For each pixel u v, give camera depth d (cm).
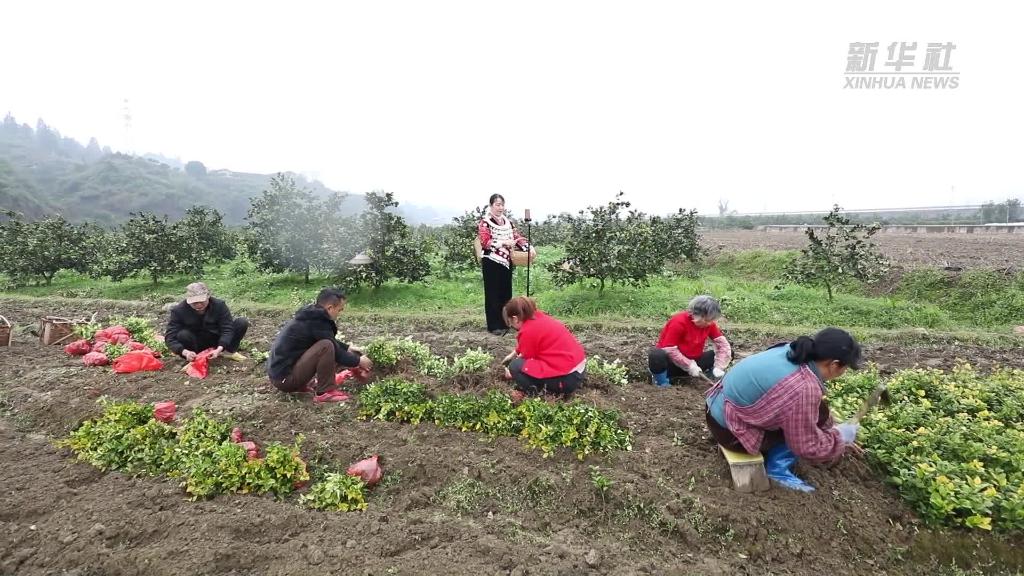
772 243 2331
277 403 580
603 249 1202
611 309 1145
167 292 1527
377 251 1340
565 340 571
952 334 945
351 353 620
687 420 541
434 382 627
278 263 1423
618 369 660
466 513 418
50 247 1761
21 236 1759
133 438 476
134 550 358
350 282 1327
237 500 416
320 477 459
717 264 1934
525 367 578
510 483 442
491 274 893
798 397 387
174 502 412
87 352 768
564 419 493
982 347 886
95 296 1545
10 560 349
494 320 920
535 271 1564
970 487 405
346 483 423
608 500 420
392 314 1123
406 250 1355
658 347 637
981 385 604
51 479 442
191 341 715
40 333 835
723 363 645
